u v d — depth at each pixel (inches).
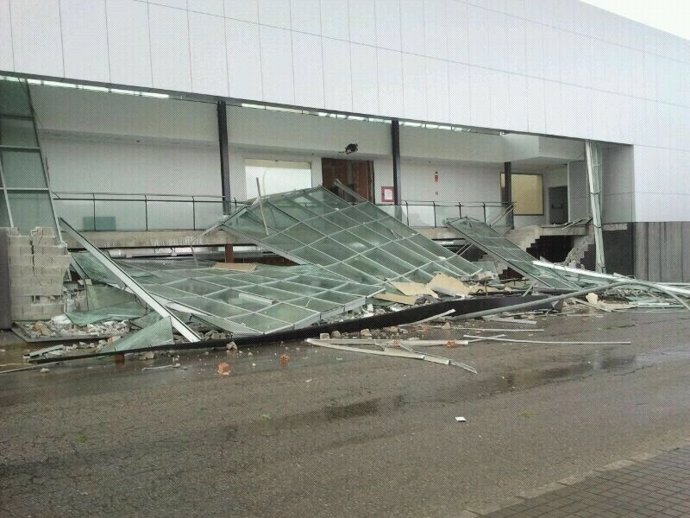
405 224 866.1
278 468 192.9
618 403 269.9
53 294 486.9
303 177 938.7
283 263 819.4
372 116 809.5
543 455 200.7
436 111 865.5
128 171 768.3
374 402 278.1
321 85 756.0
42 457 206.5
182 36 650.8
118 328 467.2
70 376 341.4
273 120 855.7
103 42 601.0
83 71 589.9
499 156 1134.4
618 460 193.3
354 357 397.4
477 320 585.3
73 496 172.6
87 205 675.4
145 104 751.7
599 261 1115.9
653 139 1167.6
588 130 1063.0
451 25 885.8
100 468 195.3
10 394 298.2
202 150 829.2
